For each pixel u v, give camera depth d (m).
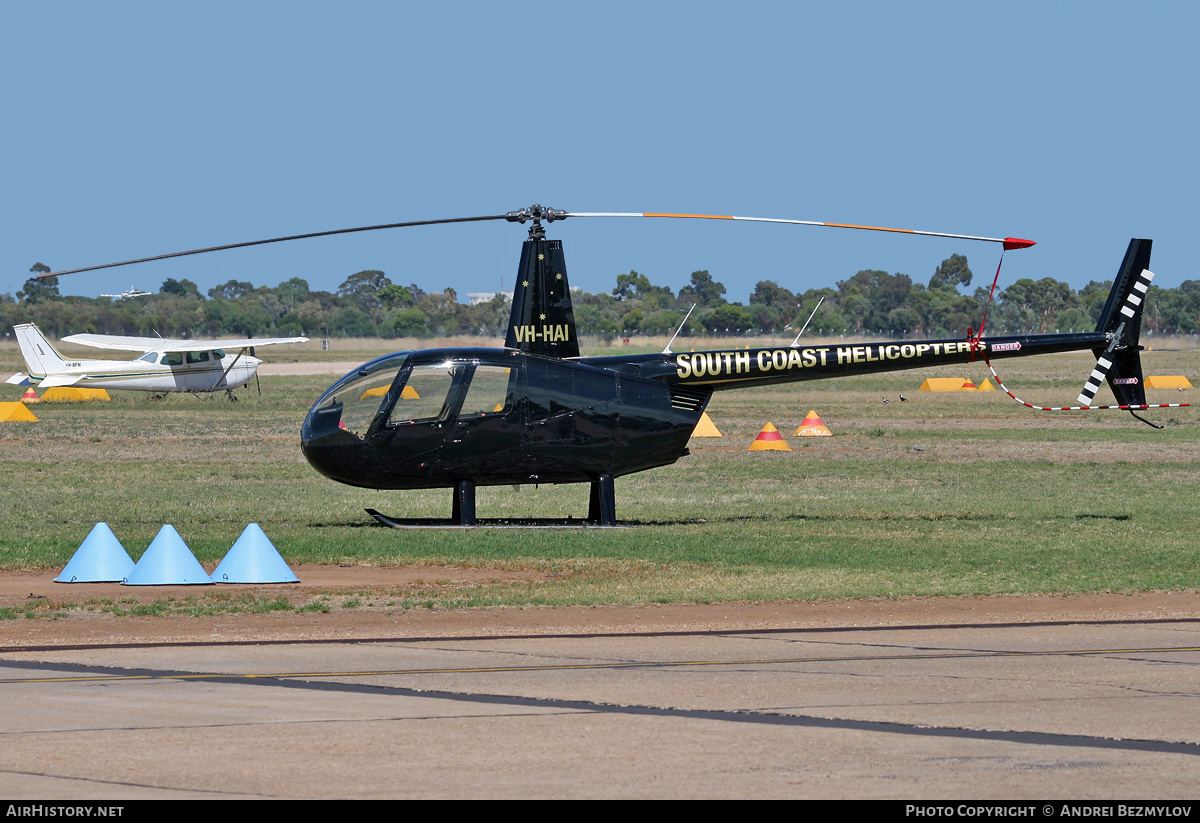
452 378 60.47
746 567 50.28
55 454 99.88
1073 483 82.62
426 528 60.84
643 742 26.48
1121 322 65.62
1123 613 41.28
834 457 99.44
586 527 61.59
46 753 25.53
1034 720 28.30
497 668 33.38
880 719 28.34
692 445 110.06
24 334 162.25
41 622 39.38
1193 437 117.50
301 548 54.53
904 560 51.94
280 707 29.23
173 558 46.88
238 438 114.81
